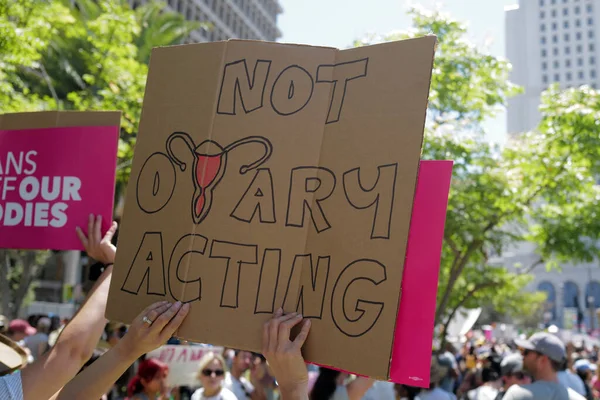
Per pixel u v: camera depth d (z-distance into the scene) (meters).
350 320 2.02
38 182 3.04
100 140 3.00
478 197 12.62
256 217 2.21
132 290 2.31
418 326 2.07
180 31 27.69
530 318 64.25
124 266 2.35
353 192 2.10
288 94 2.27
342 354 2.01
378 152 2.08
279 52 2.31
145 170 2.41
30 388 2.23
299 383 1.99
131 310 2.29
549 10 116.75
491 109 13.38
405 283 2.12
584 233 13.18
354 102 2.16
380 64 2.14
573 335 32.03
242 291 2.16
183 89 2.42
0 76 9.45
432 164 2.16
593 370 13.04
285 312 2.11
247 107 2.30
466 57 13.10
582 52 114.19
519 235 13.70
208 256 2.22
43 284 45.38
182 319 2.15
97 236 2.89
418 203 2.16
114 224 2.93
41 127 3.08
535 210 13.68
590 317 72.44
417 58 2.08
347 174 2.12
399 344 2.08
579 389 7.49
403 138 2.05
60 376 2.31
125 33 13.84
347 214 2.10
